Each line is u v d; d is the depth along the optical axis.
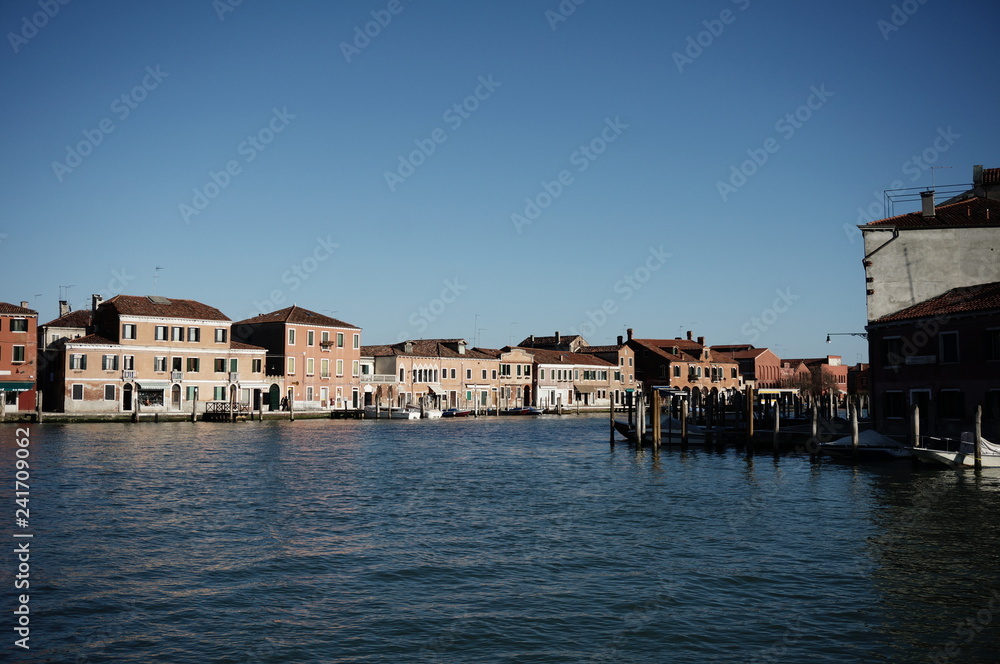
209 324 70.56
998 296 34.47
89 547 19.14
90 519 22.48
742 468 35.38
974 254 38.75
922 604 14.86
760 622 13.98
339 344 81.00
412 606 14.87
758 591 15.71
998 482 29.06
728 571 17.11
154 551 18.84
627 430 48.69
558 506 25.42
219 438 51.25
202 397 70.00
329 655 12.61
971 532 20.75
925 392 36.62
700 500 26.42
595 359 105.88
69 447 42.66
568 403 101.62
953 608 14.63
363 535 20.84
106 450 41.34
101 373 64.62
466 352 94.19
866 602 14.99
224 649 12.80
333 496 27.31
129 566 17.45
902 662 12.32
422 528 21.80
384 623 13.96
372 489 29.12
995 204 40.91
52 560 17.89
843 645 12.96
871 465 34.28
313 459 39.47
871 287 39.75
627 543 19.84
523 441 53.59
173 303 70.06
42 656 12.48
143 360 66.69
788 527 21.67
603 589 15.88
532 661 12.39
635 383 107.69
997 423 33.53
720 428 45.66
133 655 12.55
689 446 44.59
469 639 13.23
